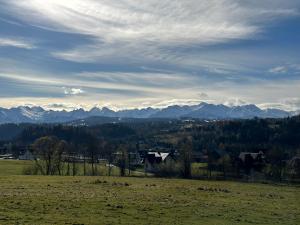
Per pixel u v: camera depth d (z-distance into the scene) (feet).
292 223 138.41
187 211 147.64
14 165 536.83
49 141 440.86
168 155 635.25
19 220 111.24
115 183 243.19
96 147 544.62
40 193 175.73
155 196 184.85
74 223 111.96
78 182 244.83
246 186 296.92
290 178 449.89
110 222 117.80
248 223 133.59
